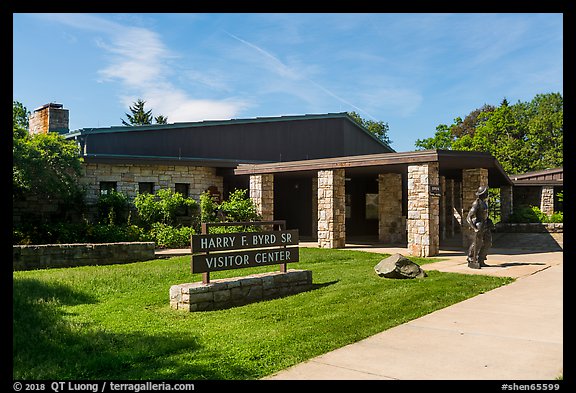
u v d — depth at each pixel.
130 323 7.03
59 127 22.69
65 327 6.48
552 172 26.78
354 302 8.39
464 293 9.16
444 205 22.92
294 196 24.11
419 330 6.62
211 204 19.22
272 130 25.66
